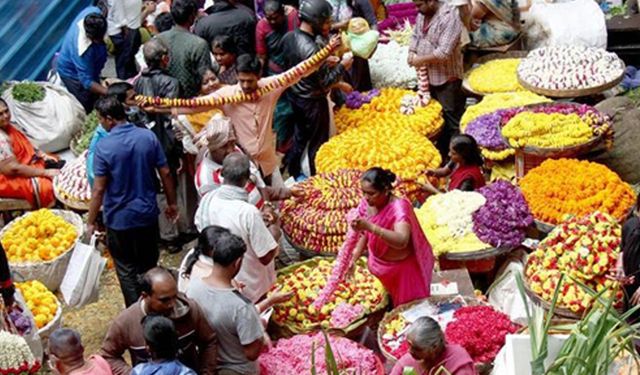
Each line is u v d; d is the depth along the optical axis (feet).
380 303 24.79
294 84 31.53
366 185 23.13
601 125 30.01
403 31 39.14
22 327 24.38
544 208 27.14
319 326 24.36
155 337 18.69
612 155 31.91
